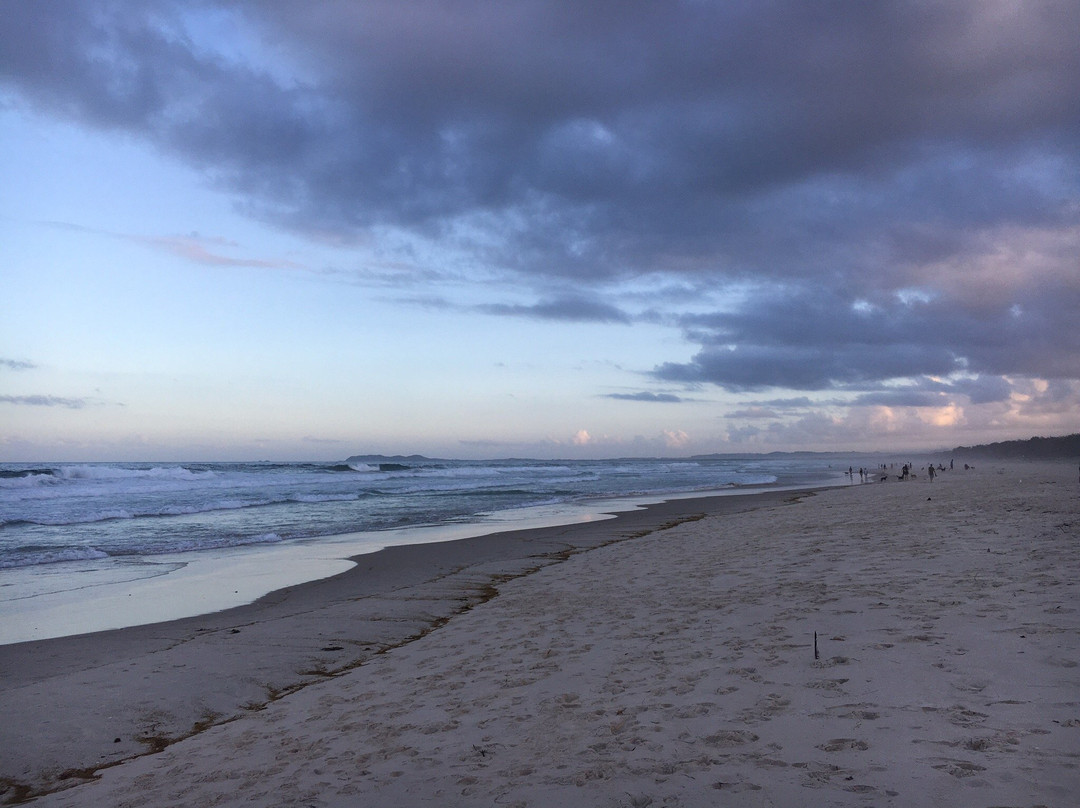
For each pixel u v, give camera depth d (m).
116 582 13.39
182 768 4.98
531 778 4.05
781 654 5.98
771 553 12.14
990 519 14.03
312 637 8.94
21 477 39.75
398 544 18.20
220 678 7.33
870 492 31.47
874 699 4.69
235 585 13.00
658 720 4.79
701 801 3.50
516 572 13.35
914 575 8.69
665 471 84.50
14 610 11.05
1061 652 5.18
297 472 61.94
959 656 5.36
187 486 43.91
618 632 7.59
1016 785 3.30
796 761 3.86
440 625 9.41
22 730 5.99
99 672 7.62
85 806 4.46
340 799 4.06
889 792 3.37
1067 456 152.38
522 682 6.14
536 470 79.00
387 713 5.72
